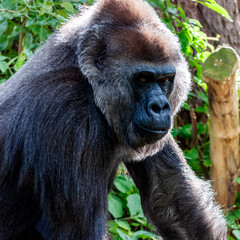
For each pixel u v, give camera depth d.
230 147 12.02
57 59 8.08
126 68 7.88
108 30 7.97
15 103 8.16
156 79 7.96
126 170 9.79
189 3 13.56
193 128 12.93
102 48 7.95
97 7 8.23
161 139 8.70
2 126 8.22
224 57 11.45
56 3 11.16
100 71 7.92
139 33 7.91
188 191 9.29
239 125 12.23
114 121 8.08
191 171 9.57
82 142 7.58
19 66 10.61
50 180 7.70
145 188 9.59
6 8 11.20
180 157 9.44
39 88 7.80
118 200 10.73
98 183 7.87
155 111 7.84
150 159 9.37
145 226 11.59
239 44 14.18
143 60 7.87
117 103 7.98
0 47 12.23
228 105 11.68
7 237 8.46
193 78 12.77
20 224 8.48
